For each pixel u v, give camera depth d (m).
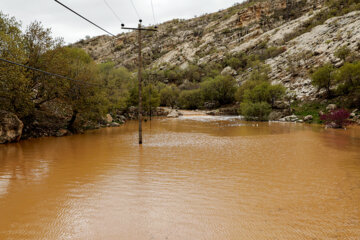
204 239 4.12
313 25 91.81
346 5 92.12
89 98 20.89
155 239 4.11
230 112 57.16
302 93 44.53
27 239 4.09
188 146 15.18
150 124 33.72
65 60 19.86
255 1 178.12
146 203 5.78
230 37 140.38
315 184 7.38
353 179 7.89
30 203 5.72
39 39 18.88
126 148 14.27
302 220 4.88
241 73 86.19
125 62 152.25
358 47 43.44
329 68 37.91
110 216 5.03
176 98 81.50
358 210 5.40
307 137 19.23
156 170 9.08
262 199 6.10
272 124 32.72
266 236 4.24
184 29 192.50
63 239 4.11
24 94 16.38
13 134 15.62
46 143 15.79
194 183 7.46
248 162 10.57
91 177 8.05
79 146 14.82
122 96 36.25
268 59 83.31
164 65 131.00
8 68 15.16
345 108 32.19
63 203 5.73
